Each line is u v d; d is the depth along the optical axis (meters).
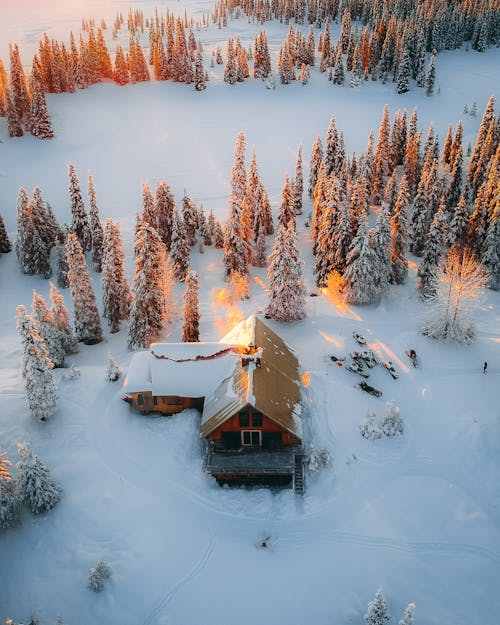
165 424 36.34
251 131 114.94
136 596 26.81
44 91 124.88
